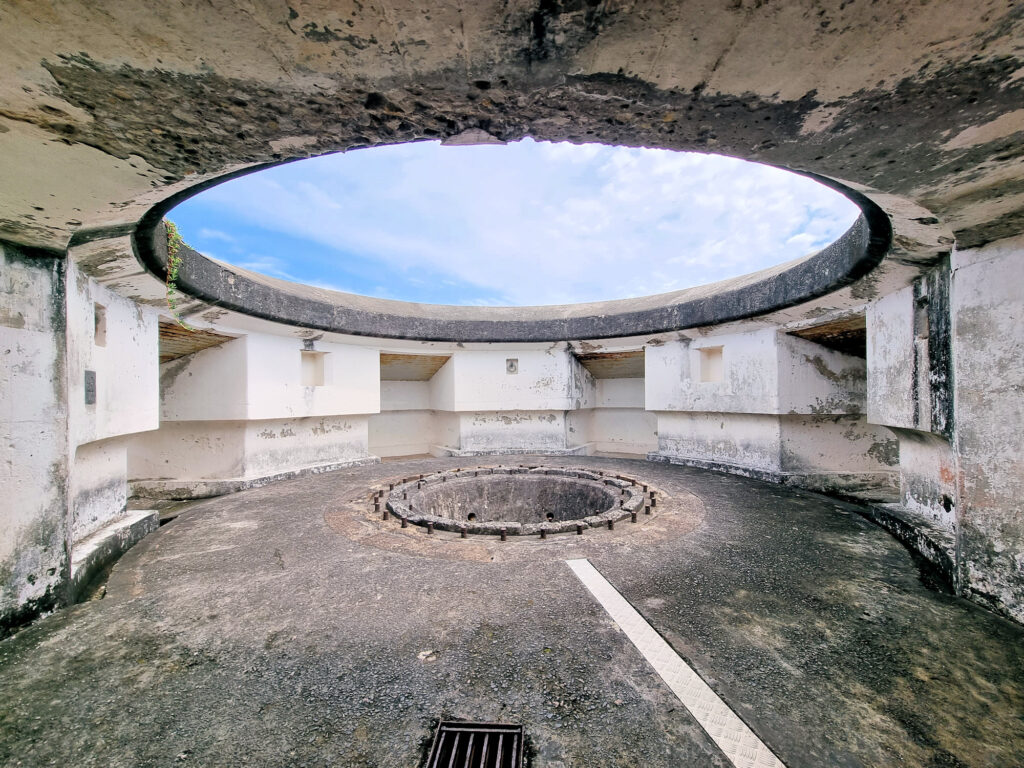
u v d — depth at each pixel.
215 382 6.25
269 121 1.62
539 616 2.64
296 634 2.46
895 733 1.75
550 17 1.16
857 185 2.23
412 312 9.33
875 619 2.60
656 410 8.20
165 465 6.48
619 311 8.98
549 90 1.50
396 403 10.56
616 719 1.83
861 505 5.12
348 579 3.16
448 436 10.11
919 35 1.23
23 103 1.45
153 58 1.26
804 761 1.63
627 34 1.23
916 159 1.94
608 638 2.41
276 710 1.89
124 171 1.92
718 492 5.63
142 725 1.82
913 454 4.24
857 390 6.40
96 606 2.80
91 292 3.33
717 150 1.95
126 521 4.02
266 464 6.67
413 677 2.09
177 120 1.58
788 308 5.40
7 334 2.54
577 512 6.16
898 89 1.48
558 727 1.79
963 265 2.86
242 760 1.64
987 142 1.79
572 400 9.26
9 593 2.50
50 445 2.72
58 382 2.77
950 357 3.20
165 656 2.28
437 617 2.63
